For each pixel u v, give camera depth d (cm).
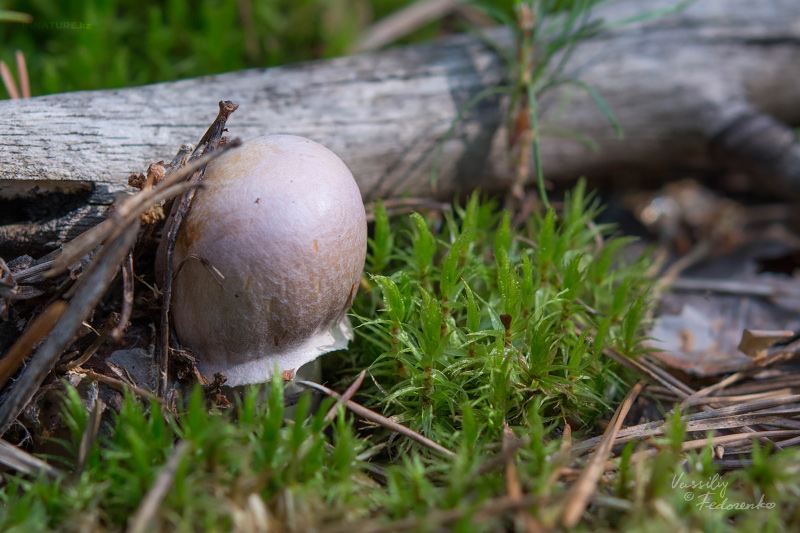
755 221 43
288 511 28
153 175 30
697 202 45
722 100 41
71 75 40
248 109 36
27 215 33
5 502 29
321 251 30
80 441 29
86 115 34
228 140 31
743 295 39
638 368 33
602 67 40
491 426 31
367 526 28
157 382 31
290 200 30
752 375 34
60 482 29
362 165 37
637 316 33
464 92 39
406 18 47
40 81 40
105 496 29
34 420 30
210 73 41
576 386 32
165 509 28
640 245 42
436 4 48
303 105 37
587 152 41
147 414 31
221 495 28
